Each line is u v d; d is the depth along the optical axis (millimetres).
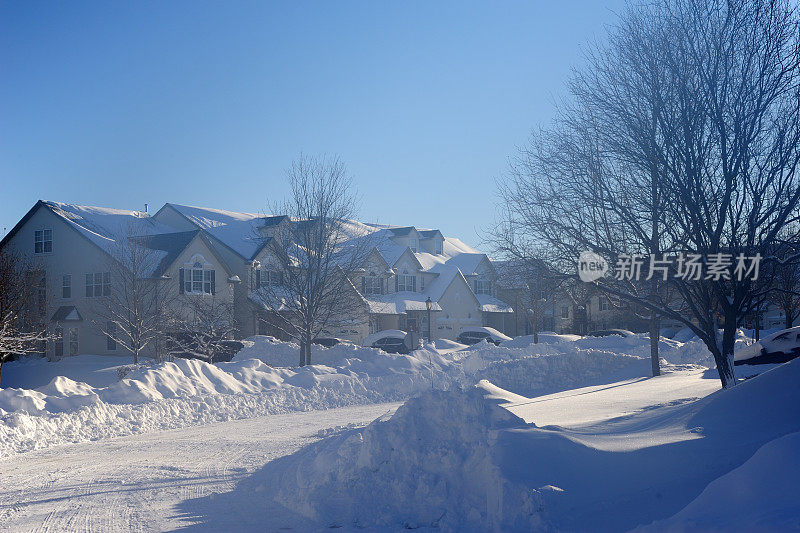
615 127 16031
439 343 51500
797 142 14258
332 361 39125
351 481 9125
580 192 16484
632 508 7156
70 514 9352
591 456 8391
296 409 24094
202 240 47250
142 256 42188
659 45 15680
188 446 15938
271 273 39656
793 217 15203
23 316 40656
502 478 7520
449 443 9047
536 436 8570
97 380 34750
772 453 6012
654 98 15312
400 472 8953
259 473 12086
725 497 5988
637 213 16438
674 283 16156
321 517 8555
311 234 36844
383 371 31797
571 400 18438
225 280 48375
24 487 11523
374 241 62000
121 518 9047
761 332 49312
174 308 43281
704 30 15312
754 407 10250
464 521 7762
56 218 47594
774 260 14867
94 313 44438
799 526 5016
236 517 8977
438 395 9617
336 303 37094
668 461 8398
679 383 22969
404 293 63906
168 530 8406
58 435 17812
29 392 20016
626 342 43156
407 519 8203
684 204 14984
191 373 25156
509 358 37250
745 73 14602
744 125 14477
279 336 48875
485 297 72625
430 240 74750
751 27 14898
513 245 17609
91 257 45844
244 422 20984
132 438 17953
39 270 44094
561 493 7328
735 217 15211
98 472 12719
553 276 16844
